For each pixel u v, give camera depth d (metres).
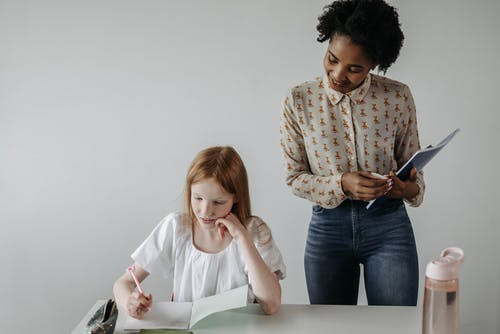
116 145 2.48
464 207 2.49
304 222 2.50
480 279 2.54
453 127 2.44
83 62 2.43
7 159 2.48
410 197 1.71
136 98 2.45
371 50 1.56
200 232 1.66
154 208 2.51
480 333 2.58
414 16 2.37
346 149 1.77
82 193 2.51
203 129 2.46
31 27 2.40
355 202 1.77
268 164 2.48
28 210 2.51
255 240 1.66
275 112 2.44
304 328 1.37
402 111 1.76
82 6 2.40
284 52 2.40
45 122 2.46
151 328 1.39
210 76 2.43
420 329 1.35
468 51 2.38
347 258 1.83
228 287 1.62
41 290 2.56
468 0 2.35
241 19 2.39
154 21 2.40
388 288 1.80
